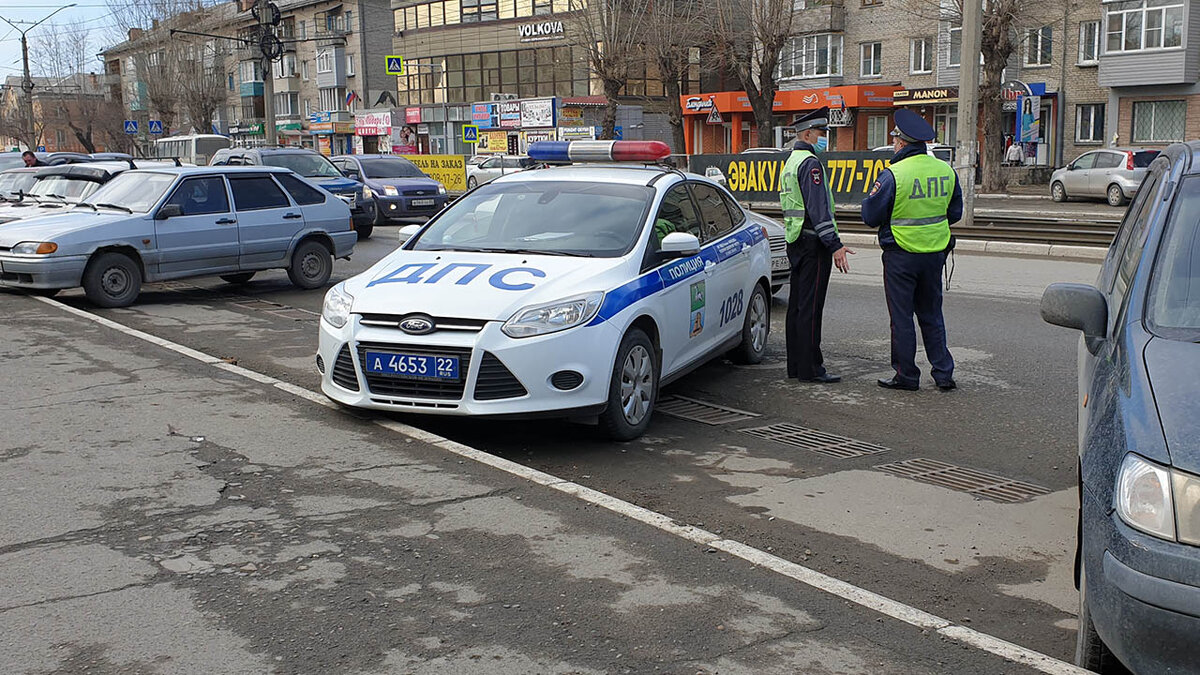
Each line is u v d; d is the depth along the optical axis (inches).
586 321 241.0
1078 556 145.8
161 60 2571.4
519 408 236.4
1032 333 391.9
